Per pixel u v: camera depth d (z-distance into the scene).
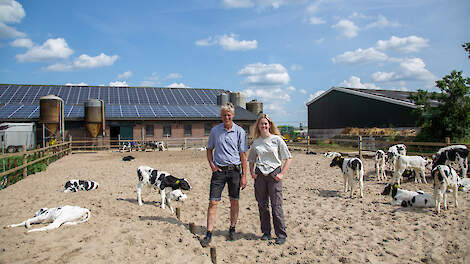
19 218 5.17
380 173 10.88
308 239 4.98
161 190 6.41
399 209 6.40
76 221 4.93
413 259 4.18
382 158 9.74
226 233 5.28
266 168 4.76
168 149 26.25
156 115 28.27
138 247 4.01
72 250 3.70
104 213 5.74
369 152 17.58
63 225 4.68
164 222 5.31
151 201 7.17
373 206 6.71
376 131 22.80
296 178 10.41
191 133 29.61
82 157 18.95
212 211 4.75
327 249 4.56
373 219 5.83
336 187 8.84
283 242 4.84
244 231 5.39
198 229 5.44
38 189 8.41
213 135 4.88
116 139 27.30
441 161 9.09
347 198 7.49
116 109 28.56
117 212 5.85
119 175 11.15
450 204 6.59
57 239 4.06
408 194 6.54
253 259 4.28
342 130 28.86
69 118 25.16
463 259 4.07
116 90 34.28
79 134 25.81
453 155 8.81
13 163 11.26
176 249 4.08
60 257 3.47
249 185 9.34
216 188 4.77
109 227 4.70
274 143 4.79
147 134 28.19
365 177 10.40
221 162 4.79
